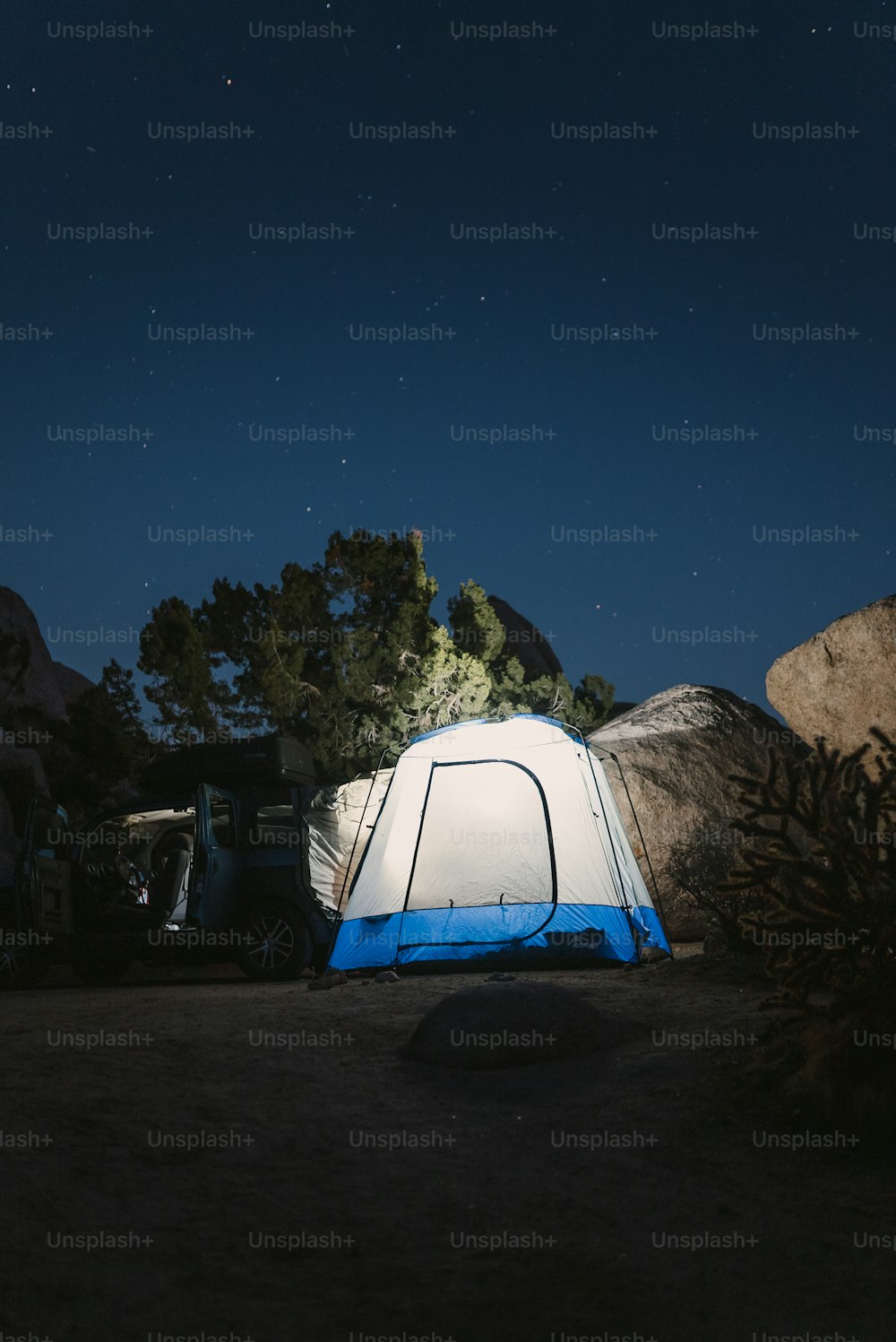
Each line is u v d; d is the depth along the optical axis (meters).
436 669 20.47
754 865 6.00
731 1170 4.79
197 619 21.34
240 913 11.21
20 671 28.00
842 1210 4.38
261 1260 3.88
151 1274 3.66
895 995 5.52
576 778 11.39
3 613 27.88
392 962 10.69
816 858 6.07
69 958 11.29
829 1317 3.62
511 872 10.88
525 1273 3.91
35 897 10.65
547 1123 5.39
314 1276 3.81
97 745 20.97
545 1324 3.57
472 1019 6.48
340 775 19.61
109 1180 4.36
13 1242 3.65
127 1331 3.29
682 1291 3.81
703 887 10.28
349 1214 4.32
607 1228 4.28
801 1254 4.04
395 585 21.95
